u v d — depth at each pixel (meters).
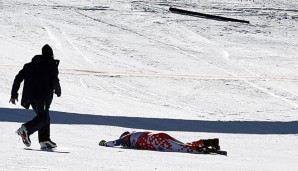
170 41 105.25
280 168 19.64
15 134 29.86
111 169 16.83
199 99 65.12
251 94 70.69
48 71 24.97
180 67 86.31
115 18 120.19
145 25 116.56
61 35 100.56
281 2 160.38
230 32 119.06
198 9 139.50
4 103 49.19
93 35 103.00
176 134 38.50
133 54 91.94
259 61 95.88
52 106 51.28
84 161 18.88
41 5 126.31
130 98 61.97
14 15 112.69
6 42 90.94
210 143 25.95
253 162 22.80
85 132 35.09
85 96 59.88
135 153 23.58
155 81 73.25
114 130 37.69
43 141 24.34
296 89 75.94
